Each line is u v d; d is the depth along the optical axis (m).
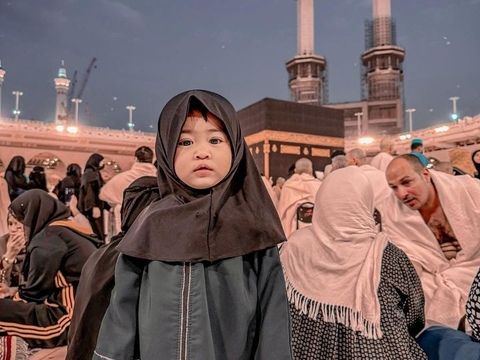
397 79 42.47
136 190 1.51
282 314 1.06
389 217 2.63
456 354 1.33
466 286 2.30
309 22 40.47
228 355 1.01
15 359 2.11
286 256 1.67
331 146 10.78
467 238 2.33
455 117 18.52
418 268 2.42
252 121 10.71
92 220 6.11
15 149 17.84
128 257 1.06
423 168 2.47
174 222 1.01
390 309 1.40
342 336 1.43
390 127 41.78
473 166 3.94
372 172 3.00
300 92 40.84
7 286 2.39
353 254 1.49
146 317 0.99
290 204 4.50
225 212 1.05
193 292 0.99
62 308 2.12
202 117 1.07
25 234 2.30
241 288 1.03
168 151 1.06
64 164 19.23
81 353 1.38
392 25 43.66
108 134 19.64
